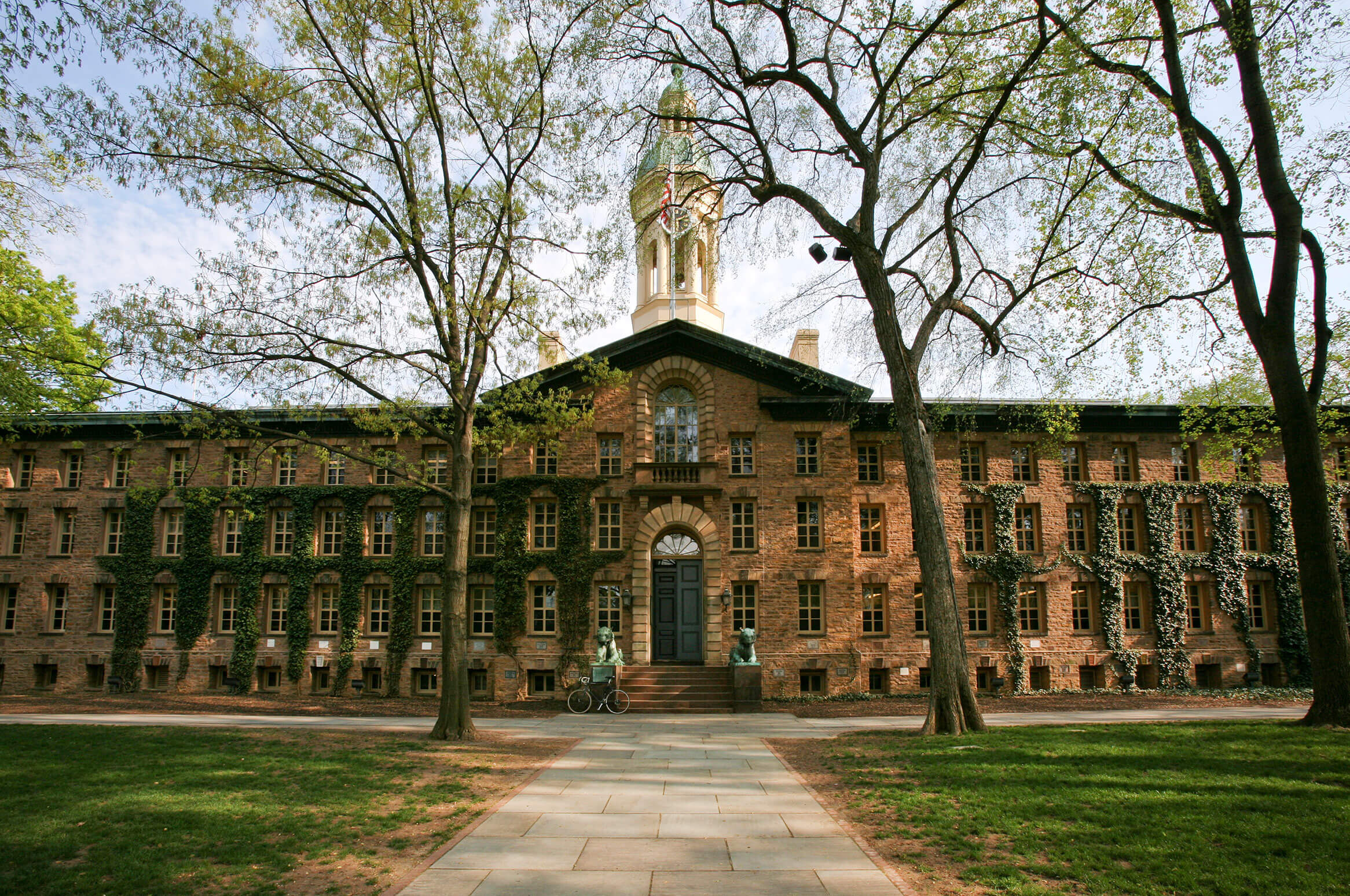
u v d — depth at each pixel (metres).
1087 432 31.66
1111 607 30.31
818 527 29.56
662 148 26.41
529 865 8.64
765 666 28.09
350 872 8.48
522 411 22.64
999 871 8.12
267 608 30.27
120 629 30.06
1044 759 13.14
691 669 27.19
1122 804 10.23
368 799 11.52
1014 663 29.58
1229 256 17.77
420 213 18.53
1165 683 29.97
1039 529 30.89
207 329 16.98
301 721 21.84
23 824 9.84
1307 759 12.43
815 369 27.81
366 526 30.33
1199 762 12.48
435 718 23.03
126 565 30.44
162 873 8.27
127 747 15.33
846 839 9.55
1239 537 31.20
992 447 31.38
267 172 18.02
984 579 30.28
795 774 13.68
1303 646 30.39
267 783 12.22
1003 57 19.12
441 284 18.53
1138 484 31.23
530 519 29.73
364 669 29.30
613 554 28.84
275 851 9.03
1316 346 17.97
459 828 10.16
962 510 30.94
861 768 13.64
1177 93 17.66
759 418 29.91
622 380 21.52
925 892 7.70
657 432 30.33
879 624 30.09
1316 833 8.77
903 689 29.06
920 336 19.56
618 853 9.08
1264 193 17.17
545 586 29.36
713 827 10.16
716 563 28.73
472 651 28.84
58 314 30.22
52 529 31.11
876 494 30.70
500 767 14.31
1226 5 16.97
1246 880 7.58
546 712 24.98
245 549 30.25
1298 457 16.69
